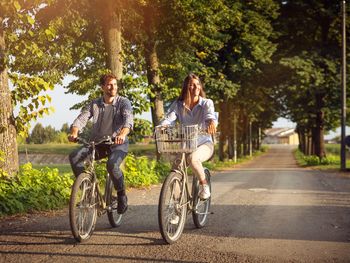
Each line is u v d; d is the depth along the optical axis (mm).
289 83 32969
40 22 13594
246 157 54750
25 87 8195
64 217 7078
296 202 9297
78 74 16656
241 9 28703
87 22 14953
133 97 13453
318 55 32125
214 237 5652
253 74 31484
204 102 5770
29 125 8328
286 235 5805
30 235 5633
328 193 11266
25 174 8617
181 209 5508
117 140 5488
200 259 4609
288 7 34625
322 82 30828
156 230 6055
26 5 8141
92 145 5547
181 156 5543
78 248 4992
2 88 8188
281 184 14180
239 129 51875
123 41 17453
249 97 36031
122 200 5918
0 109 8164
